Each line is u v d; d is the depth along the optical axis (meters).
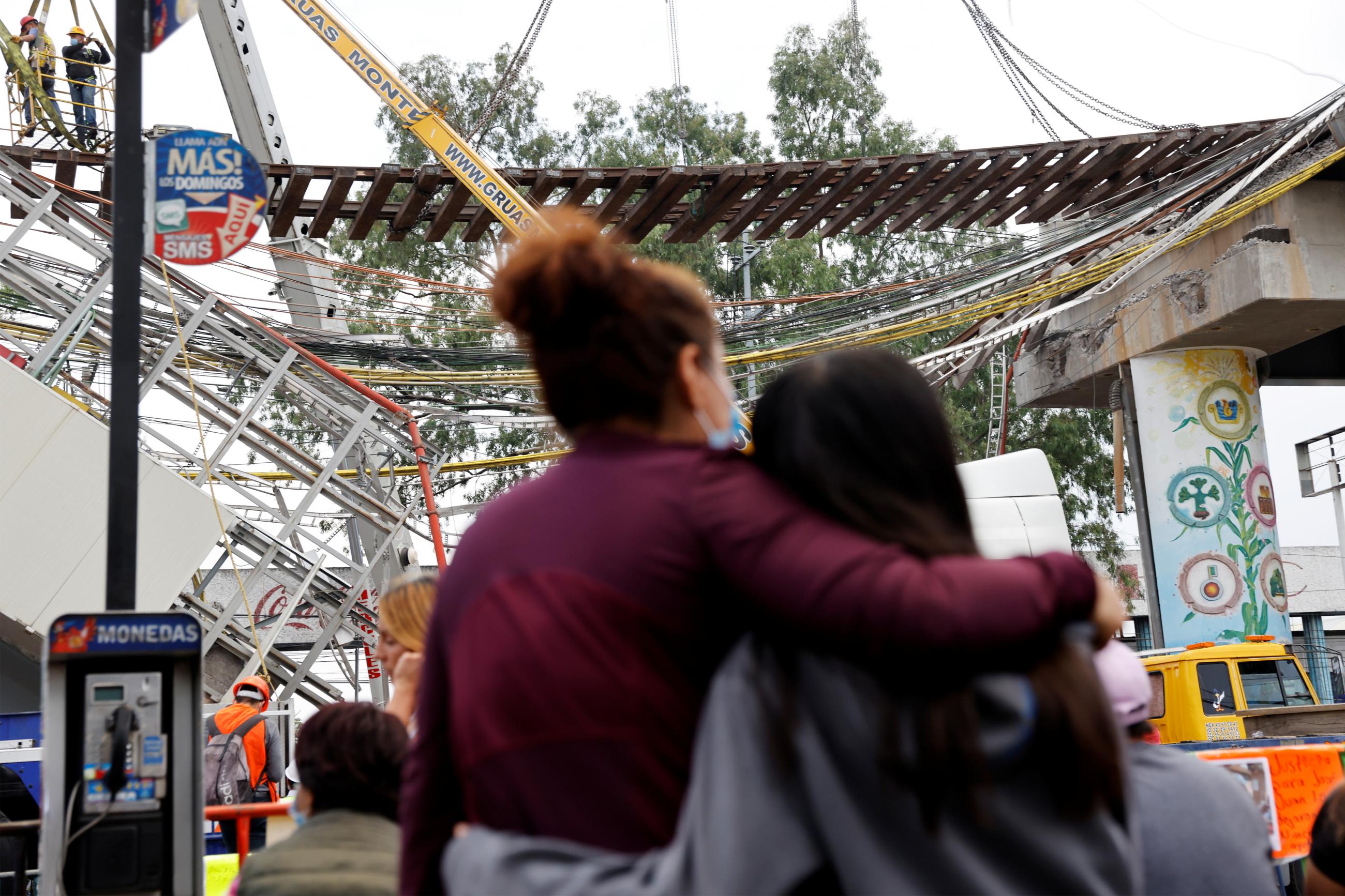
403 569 11.74
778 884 1.11
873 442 1.27
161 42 3.22
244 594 10.06
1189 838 2.14
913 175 14.49
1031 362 20.02
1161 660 11.97
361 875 2.34
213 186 3.45
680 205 14.42
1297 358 20.59
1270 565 16.94
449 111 23.83
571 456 1.36
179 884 2.68
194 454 11.51
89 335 11.62
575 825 1.17
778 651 1.19
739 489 1.23
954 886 1.11
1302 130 14.12
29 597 9.27
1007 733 1.12
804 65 26.38
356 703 2.65
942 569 1.13
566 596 1.21
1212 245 16.45
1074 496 26.78
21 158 12.23
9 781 7.94
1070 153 14.48
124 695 2.69
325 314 14.77
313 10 12.17
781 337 14.75
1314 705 11.07
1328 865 2.64
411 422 11.95
